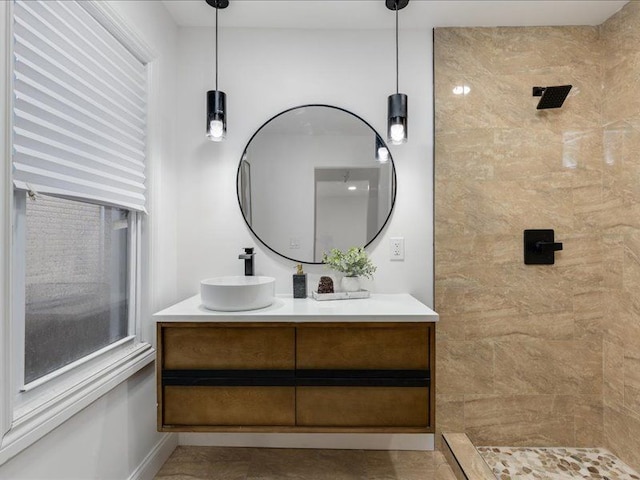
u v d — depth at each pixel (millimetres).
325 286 1670
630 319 1621
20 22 913
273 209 1812
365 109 1821
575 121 1781
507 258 1786
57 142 1039
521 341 1784
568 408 1773
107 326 1355
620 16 1664
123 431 1355
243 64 1828
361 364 1313
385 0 1618
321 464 1661
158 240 1620
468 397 1792
